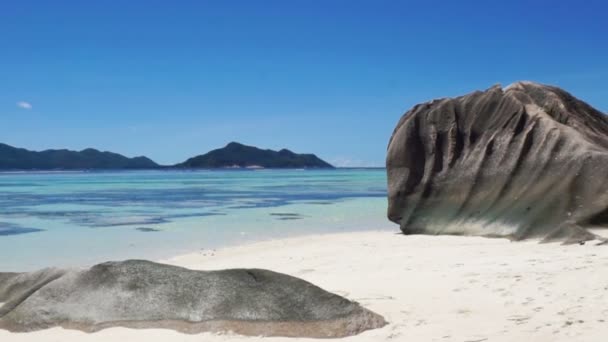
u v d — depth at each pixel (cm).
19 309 624
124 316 604
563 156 1472
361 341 554
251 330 577
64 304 623
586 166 1401
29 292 676
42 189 4966
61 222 2108
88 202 3194
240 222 2100
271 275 623
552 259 966
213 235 1731
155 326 592
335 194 3944
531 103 1712
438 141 1767
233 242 1580
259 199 3419
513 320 606
